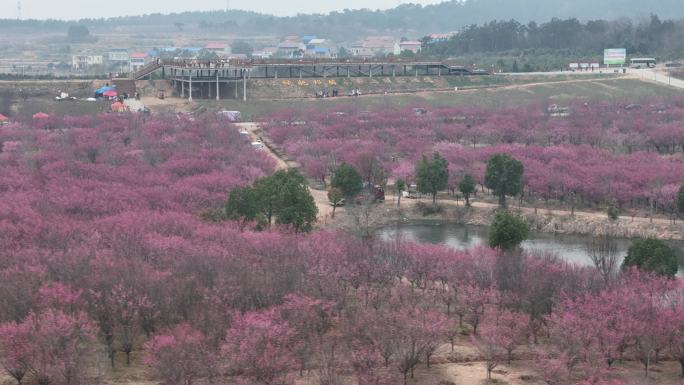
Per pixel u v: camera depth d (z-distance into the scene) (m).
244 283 129.88
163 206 191.38
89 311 123.56
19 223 166.75
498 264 144.88
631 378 116.38
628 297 128.75
